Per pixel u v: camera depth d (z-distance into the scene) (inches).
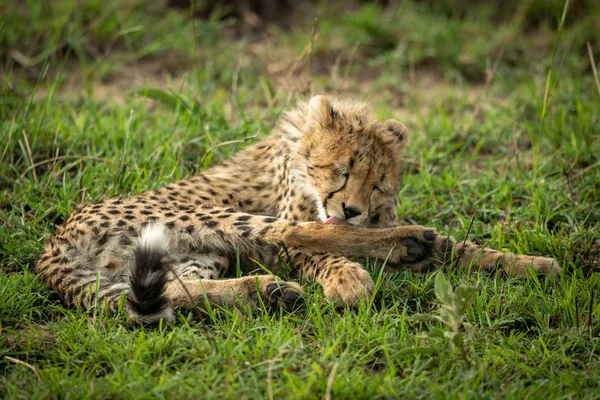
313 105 354.6
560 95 541.0
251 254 339.6
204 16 687.7
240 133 450.9
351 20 658.2
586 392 244.8
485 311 296.2
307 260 330.0
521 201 413.1
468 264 333.7
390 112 530.9
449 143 487.5
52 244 330.3
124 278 324.5
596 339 276.4
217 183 374.0
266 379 251.0
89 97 487.2
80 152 438.9
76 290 304.8
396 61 618.2
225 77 577.0
